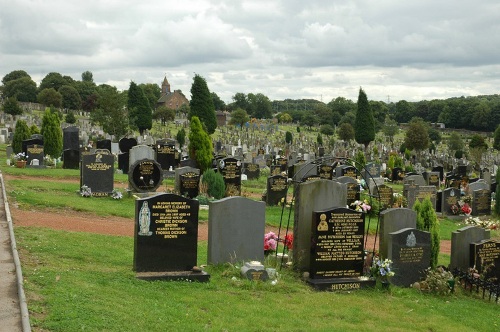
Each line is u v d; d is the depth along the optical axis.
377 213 24.02
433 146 82.38
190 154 30.38
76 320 8.32
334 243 13.08
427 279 14.05
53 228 16.38
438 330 10.91
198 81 61.66
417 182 29.86
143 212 11.73
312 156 46.81
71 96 118.62
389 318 11.27
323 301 11.83
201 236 18.12
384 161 58.91
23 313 8.39
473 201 28.73
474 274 14.97
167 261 11.98
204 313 9.84
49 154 37.59
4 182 24.05
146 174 24.52
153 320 8.97
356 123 67.38
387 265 13.30
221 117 128.75
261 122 125.31
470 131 133.75
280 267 13.83
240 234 13.63
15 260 11.52
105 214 20.25
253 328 9.41
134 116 64.75
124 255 13.76
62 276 10.57
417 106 157.12
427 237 14.30
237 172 27.83
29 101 129.00
